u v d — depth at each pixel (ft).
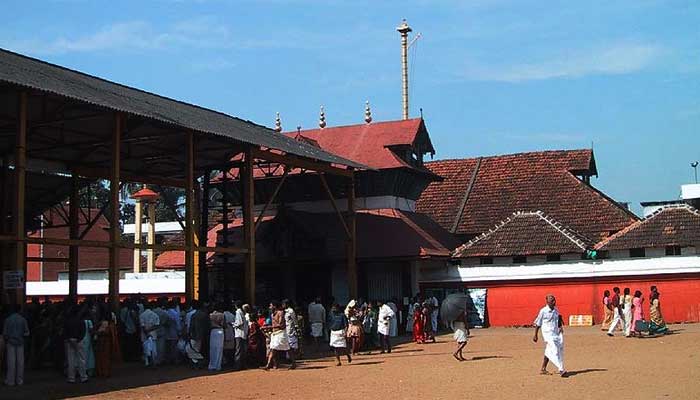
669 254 109.50
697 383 50.11
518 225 120.26
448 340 95.35
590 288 112.16
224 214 101.76
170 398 48.88
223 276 114.62
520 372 58.80
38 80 62.44
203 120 86.12
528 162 146.82
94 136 83.30
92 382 57.41
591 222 128.26
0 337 56.54
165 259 135.23
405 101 178.81
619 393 46.70
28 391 52.31
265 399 48.16
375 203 120.67
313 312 89.25
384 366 66.95
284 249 113.09
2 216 85.46
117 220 67.05
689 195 142.00
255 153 84.53
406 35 180.34
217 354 65.57
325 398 47.98
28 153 86.07
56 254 180.55
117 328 66.23
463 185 147.02
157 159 95.14
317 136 131.54
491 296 116.57
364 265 115.14
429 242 114.93
